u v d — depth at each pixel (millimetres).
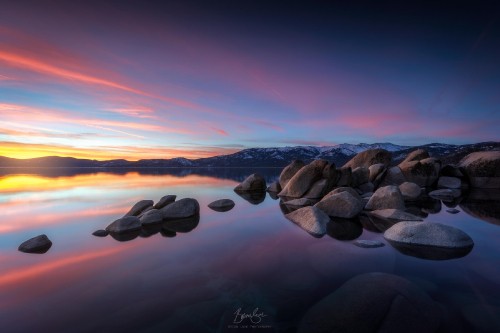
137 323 4562
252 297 5352
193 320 4617
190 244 8797
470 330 4223
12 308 5086
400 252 7699
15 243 9180
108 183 35062
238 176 59219
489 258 7199
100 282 6090
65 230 10789
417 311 4531
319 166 19453
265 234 9930
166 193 23438
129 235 9945
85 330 4406
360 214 12812
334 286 5750
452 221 11594
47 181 38281
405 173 25125
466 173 25156
